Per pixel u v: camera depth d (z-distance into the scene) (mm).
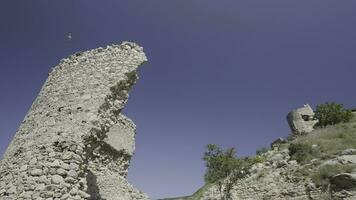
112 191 14031
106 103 10266
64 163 8695
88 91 10500
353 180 15867
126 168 16062
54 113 10195
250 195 19938
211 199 21641
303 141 25469
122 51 11539
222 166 22219
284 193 18562
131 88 11500
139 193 15602
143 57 11617
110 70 11039
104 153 14594
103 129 10094
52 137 9297
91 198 12750
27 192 8289
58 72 11836
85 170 9359
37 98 11609
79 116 9781
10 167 9281
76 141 9102
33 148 9273
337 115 32906
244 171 21953
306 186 17906
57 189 8273
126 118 16719
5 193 8555
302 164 20172
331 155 19938
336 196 15945
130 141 16500
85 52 11922
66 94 10711
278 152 26141
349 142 21828
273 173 20375
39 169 8641
